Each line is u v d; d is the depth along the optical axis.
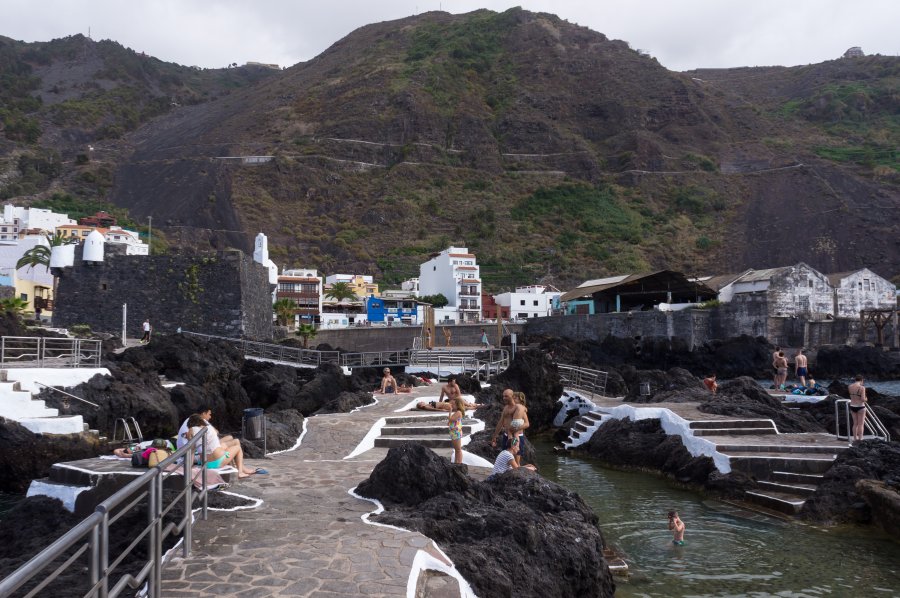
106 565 3.90
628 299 78.19
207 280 42.34
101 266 41.34
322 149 170.00
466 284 93.00
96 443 17.41
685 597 9.48
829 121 198.00
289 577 5.75
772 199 152.88
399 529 7.25
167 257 42.19
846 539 12.05
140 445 10.34
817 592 9.64
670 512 12.25
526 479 9.46
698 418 18.72
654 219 148.75
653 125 193.62
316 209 152.50
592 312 77.00
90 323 40.91
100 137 190.00
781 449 15.78
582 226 142.25
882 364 59.50
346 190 159.00
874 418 16.42
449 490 8.64
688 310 66.69
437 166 166.75
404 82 198.88
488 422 20.77
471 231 139.88
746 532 12.63
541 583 7.28
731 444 16.31
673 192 160.50
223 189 151.38
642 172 166.50
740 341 63.22
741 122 198.62
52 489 9.02
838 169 162.00
